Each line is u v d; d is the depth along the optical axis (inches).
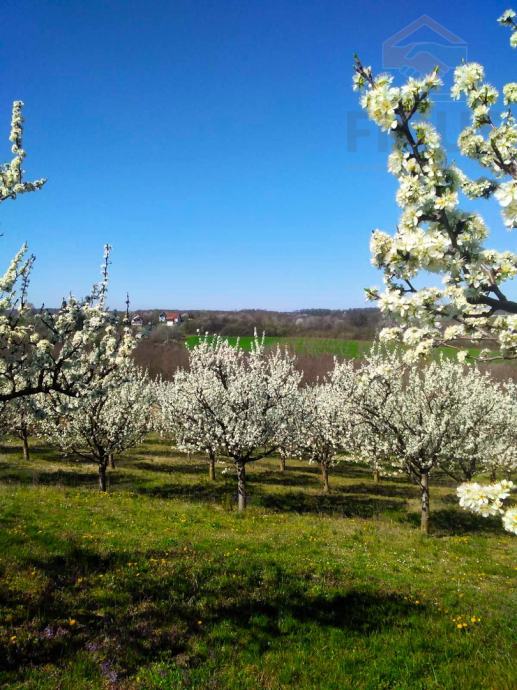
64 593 340.2
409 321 191.8
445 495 1056.2
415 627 333.7
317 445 1062.4
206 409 804.6
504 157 184.2
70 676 249.0
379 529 682.8
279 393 847.7
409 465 749.3
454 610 372.2
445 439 727.7
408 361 190.5
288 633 314.3
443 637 316.5
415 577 454.9
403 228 182.2
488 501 166.7
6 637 277.0
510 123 183.8
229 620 322.7
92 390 326.6
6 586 339.6
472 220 179.0
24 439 1107.3
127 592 352.8
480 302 184.1
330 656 286.5
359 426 839.7
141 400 967.6
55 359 323.3
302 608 351.3
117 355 356.5
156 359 2062.0
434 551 588.4
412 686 255.8
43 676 247.0
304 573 423.2
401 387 790.5
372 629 327.0
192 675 257.9
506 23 177.6
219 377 853.8
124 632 295.7
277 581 398.3
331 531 629.6
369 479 1248.2
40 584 349.4
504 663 280.4
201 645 289.9
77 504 637.3
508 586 463.8
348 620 338.3
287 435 880.9
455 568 516.1
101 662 264.1
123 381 370.6
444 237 180.9
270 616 336.5
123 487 925.2
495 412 1001.5
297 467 1353.3
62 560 402.6
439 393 749.9
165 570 399.5
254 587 382.3
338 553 520.7
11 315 317.1
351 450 936.3
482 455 944.3
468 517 834.2
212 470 1077.1
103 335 364.5
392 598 384.8
